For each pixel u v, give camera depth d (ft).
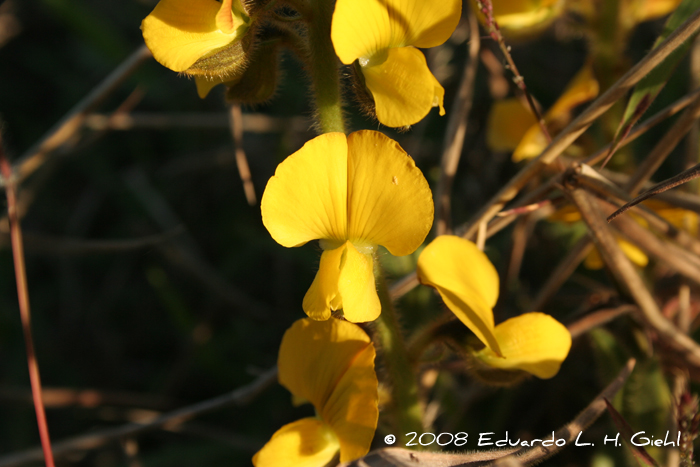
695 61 0.94
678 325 0.91
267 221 0.78
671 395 0.87
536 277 1.03
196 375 1.10
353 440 0.81
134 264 1.29
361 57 0.79
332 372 0.82
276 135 1.29
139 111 1.44
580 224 0.98
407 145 1.12
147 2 1.43
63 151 1.12
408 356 0.83
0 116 1.38
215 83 0.84
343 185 0.79
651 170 0.85
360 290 0.78
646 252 0.87
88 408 1.10
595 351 0.91
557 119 0.94
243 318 1.15
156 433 1.07
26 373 1.17
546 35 1.19
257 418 1.03
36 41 1.63
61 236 1.36
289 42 0.82
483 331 0.79
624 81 0.82
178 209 1.32
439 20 0.78
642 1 0.93
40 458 0.96
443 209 0.93
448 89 1.16
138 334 1.23
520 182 0.86
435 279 0.80
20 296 0.87
